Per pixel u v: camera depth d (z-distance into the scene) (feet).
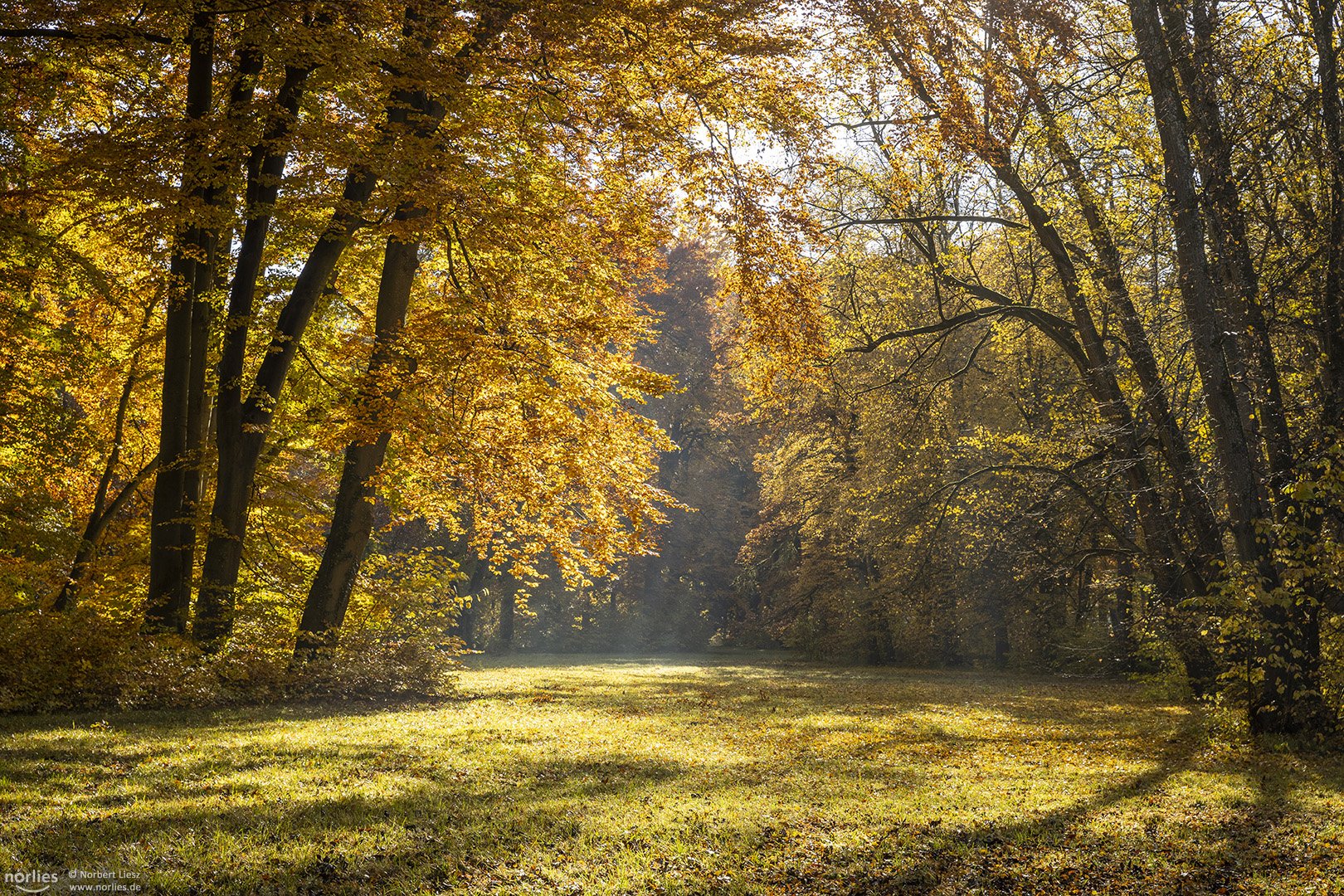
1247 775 32.27
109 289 50.65
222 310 50.80
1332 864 20.84
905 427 93.86
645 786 27.86
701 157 47.55
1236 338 41.96
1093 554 76.79
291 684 48.83
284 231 52.90
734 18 44.37
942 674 104.12
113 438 65.46
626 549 53.06
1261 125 42.96
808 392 96.07
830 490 124.98
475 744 34.94
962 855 21.42
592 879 18.58
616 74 46.11
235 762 28.78
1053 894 18.88
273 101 44.96
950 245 75.92
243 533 50.85
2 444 56.90
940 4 50.83
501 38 44.78
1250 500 41.11
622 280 53.62
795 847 21.45
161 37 41.27
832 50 48.16
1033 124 59.06
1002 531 85.46
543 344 49.08
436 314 49.39
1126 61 46.68
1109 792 29.01
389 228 42.34
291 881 17.61
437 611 64.28
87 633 43.50
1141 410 57.88
